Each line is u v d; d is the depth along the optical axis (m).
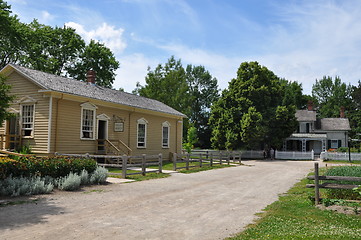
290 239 5.77
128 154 23.89
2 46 31.89
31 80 18.77
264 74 42.44
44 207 8.60
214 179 16.59
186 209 8.78
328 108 78.25
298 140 51.34
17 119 19.50
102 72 42.62
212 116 44.62
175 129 31.53
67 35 41.34
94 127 21.36
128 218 7.56
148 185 13.55
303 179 17.48
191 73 69.75
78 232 6.27
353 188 8.91
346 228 6.69
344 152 42.62
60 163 12.72
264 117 40.88
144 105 26.78
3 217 7.38
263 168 25.78
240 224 7.20
